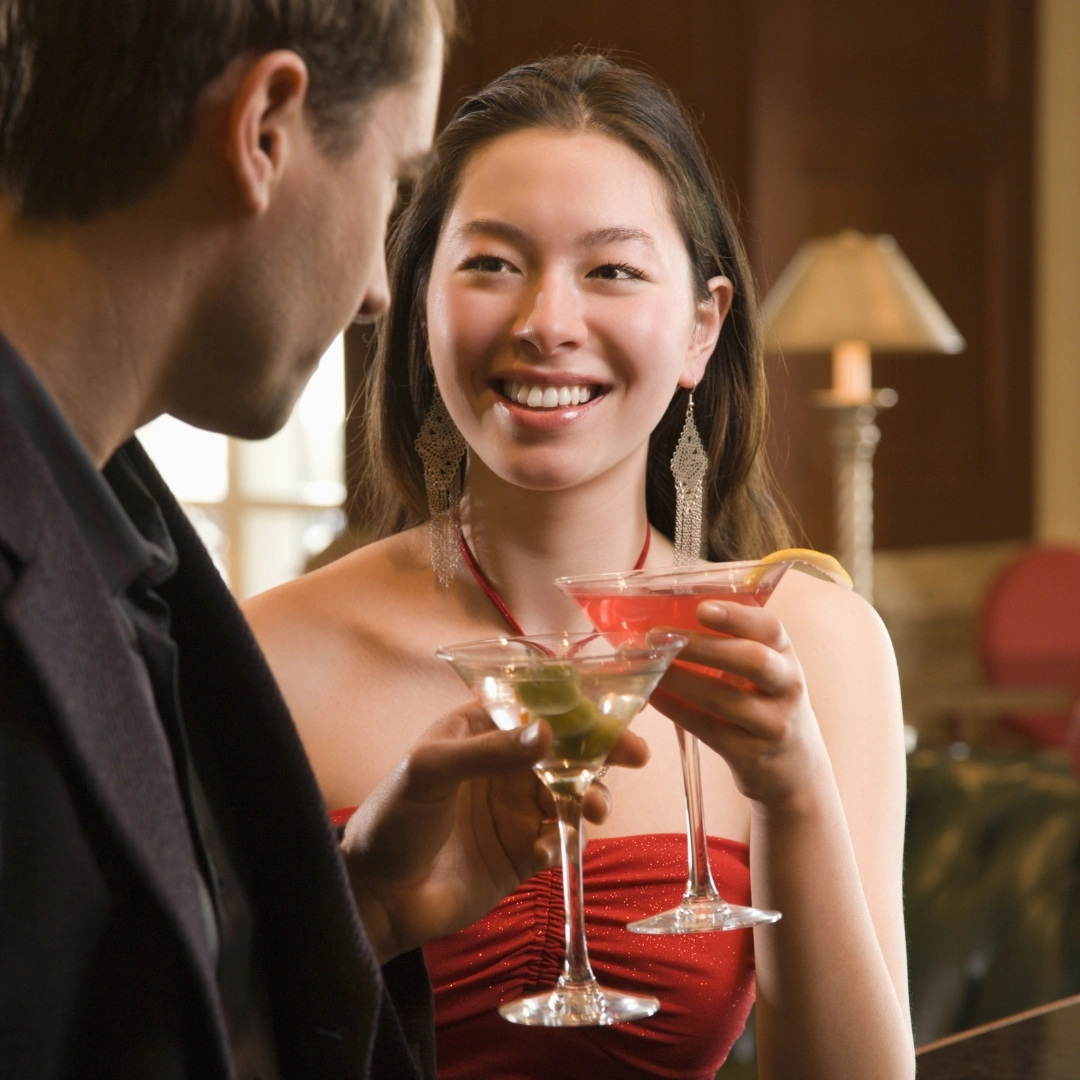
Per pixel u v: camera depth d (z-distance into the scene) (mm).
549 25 5992
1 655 909
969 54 7285
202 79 970
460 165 1823
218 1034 948
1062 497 7797
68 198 967
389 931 1385
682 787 1860
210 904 1119
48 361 985
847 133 6887
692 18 6344
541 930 1761
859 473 5715
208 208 992
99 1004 961
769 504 2127
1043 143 7582
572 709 1250
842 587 2029
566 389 1733
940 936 2691
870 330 5668
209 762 1222
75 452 969
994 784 2814
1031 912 2625
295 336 1058
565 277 1727
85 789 902
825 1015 1517
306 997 1214
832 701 1879
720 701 1366
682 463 2031
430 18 1072
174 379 1049
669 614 1441
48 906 908
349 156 1035
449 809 1325
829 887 1492
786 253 6641
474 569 1920
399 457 2039
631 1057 1757
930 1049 1676
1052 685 5875
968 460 7477
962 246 7355
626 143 1785
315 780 1210
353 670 1895
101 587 932
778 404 6523
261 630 1919
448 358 1770
